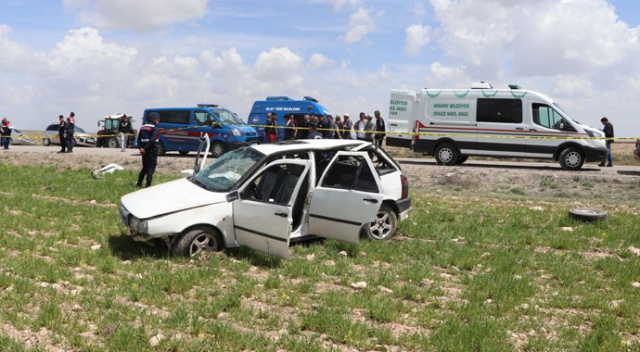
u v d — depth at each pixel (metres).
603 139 19.66
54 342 4.52
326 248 8.31
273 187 8.13
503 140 20.47
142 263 7.04
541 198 15.38
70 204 11.30
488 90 20.66
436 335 5.02
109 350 4.39
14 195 12.17
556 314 5.92
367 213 7.91
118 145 35.38
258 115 27.23
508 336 5.16
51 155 24.78
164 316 5.25
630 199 16.27
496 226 10.53
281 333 4.98
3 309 5.11
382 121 22.22
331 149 8.55
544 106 20.17
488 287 6.69
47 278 6.18
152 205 7.30
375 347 4.84
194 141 24.88
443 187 18.45
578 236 9.96
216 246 7.56
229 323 5.11
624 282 7.06
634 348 4.97
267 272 7.09
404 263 7.92
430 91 21.33
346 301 5.92
